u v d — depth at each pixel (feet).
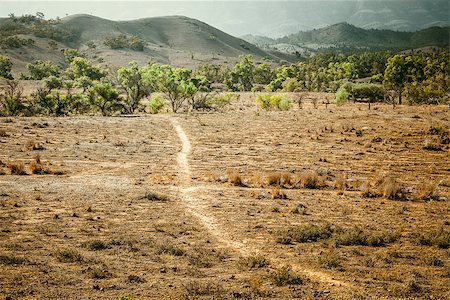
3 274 35.70
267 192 76.02
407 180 88.12
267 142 128.88
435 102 263.90
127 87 238.48
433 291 36.14
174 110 239.50
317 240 50.26
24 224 51.44
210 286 34.73
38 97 211.41
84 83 338.75
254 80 548.72
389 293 35.22
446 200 73.51
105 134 137.80
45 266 38.22
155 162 100.78
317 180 83.76
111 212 59.11
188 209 62.90
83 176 82.89
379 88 280.92
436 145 119.96
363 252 46.55
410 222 59.57
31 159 95.45
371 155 110.73
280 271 37.91
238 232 52.60
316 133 139.95
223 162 102.73
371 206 68.28
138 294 32.96
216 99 261.24
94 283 34.88
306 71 542.57
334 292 34.91
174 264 40.63
